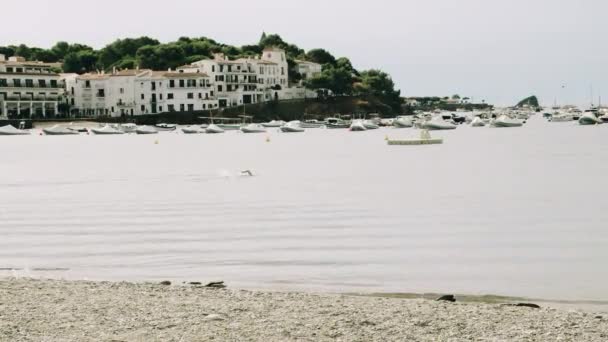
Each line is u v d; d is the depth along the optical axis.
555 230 35.31
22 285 20.38
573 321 16.25
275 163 91.31
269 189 57.66
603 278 24.47
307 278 24.66
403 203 47.16
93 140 179.38
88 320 16.00
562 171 71.44
